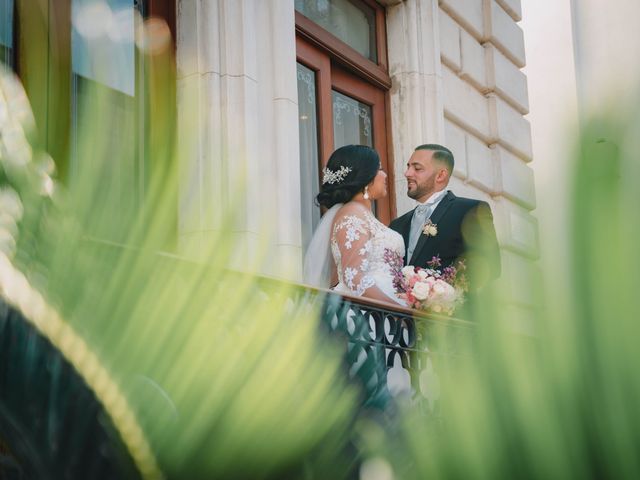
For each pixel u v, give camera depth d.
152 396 0.37
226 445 0.36
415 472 0.27
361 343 0.48
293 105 5.32
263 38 5.30
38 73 0.41
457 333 0.37
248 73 5.02
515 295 0.25
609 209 0.23
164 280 0.37
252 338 0.37
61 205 0.37
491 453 0.24
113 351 0.37
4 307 0.38
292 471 0.36
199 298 0.37
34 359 0.38
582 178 0.23
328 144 6.14
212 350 0.36
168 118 0.39
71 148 0.38
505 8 8.20
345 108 6.55
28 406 0.39
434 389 0.27
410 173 5.02
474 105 7.58
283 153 5.16
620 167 0.23
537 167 0.25
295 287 0.41
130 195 0.37
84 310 0.37
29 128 0.38
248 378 0.36
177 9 5.00
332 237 4.12
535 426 0.24
